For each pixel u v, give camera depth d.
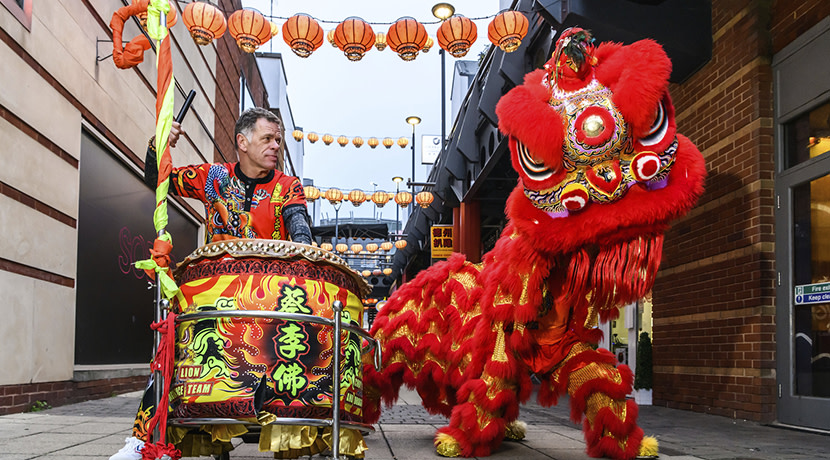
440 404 4.02
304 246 2.13
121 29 2.42
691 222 7.34
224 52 15.63
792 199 5.94
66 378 6.61
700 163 2.82
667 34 6.95
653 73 2.68
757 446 4.27
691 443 4.37
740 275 6.36
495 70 10.96
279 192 2.60
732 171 6.60
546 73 3.01
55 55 6.49
